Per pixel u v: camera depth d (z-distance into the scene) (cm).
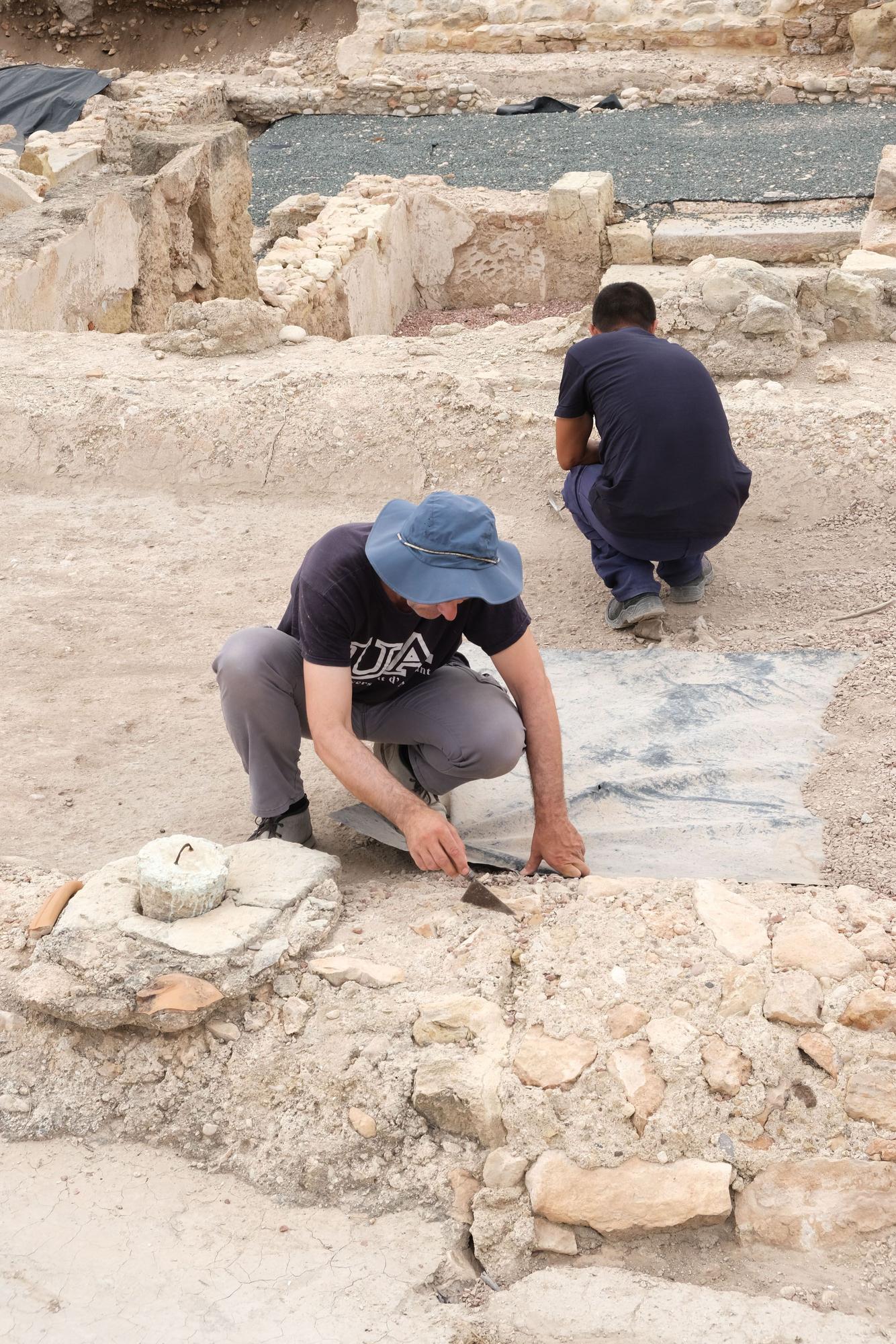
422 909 308
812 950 277
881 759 369
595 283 1136
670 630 465
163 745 407
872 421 561
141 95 1573
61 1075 275
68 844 355
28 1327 221
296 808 337
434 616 282
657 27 1570
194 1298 227
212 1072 270
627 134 1370
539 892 309
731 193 1131
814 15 1502
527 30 1609
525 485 576
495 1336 219
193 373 659
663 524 441
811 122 1357
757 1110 250
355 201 1088
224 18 1817
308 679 288
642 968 276
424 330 1101
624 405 434
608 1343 216
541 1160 245
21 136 1530
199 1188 253
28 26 1878
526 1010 270
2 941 299
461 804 360
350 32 1759
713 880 310
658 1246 238
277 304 827
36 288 795
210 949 273
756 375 621
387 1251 237
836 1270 232
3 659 462
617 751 381
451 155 1350
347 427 604
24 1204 249
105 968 273
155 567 535
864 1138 247
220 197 990
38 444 620
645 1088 250
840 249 1018
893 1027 260
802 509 533
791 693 409
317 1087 262
